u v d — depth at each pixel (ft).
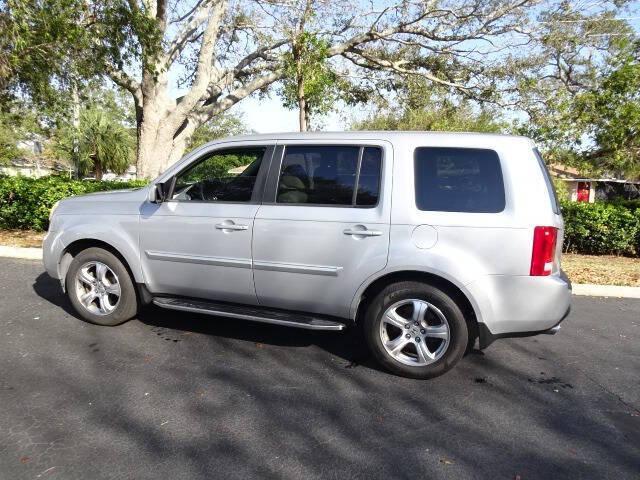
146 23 33.99
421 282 12.52
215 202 14.33
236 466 8.76
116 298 16.30
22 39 28.53
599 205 32.24
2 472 8.39
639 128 33.47
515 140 12.37
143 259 15.11
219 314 14.15
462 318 12.25
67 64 34.22
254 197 13.94
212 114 57.00
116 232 15.24
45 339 14.67
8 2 26.76
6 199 32.14
